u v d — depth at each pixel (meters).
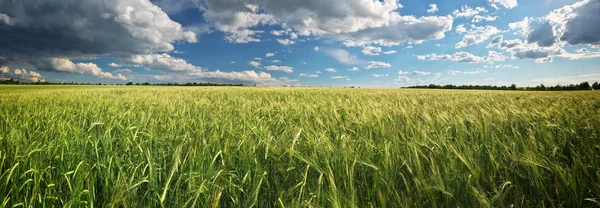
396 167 1.89
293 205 1.42
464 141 2.57
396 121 3.55
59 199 1.58
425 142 2.39
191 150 2.09
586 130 2.87
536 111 4.24
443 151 2.19
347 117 3.88
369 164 1.81
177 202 1.49
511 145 2.38
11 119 3.62
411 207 1.57
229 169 1.97
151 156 1.99
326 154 2.06
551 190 1.70
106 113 4.39
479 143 2.59
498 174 2.02
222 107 5.60
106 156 2.08
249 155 2.05
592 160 1.92
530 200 1.66
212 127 3.10
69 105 5.91
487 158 2.15
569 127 2.99
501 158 2.14
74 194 1.44
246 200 1.56
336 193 1.44
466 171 1.91
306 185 1.75
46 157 2.01
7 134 2.70
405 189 1.78
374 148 2.24
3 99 7.39
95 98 7.70
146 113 4.44
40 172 1.73
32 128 3.12
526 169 1.87
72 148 2.13
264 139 2.34
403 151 2.27
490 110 4.80
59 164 1.96
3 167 1.96
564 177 1.72
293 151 1.99
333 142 2.44
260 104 6.23
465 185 1.70
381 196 1.51
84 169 1.81
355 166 1.98
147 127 3.13
